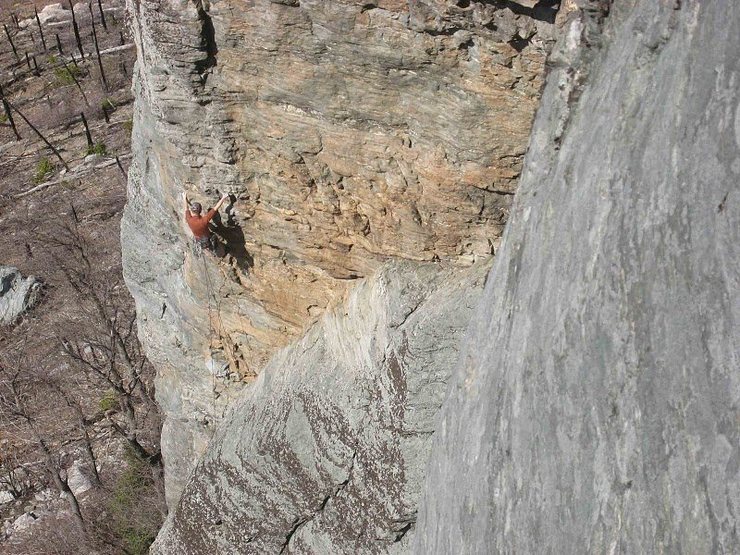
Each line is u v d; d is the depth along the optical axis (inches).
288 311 596.1
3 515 1105.4
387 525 515.2
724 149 232.4
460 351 435.2
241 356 659.4
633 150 278.8
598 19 330.3
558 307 301.6
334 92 462.3
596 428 267.0
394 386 500.1
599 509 258.5
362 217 508.4
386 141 464.4
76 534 1004.6
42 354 1272.1
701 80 250.2
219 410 711.1
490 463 335.3
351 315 537.6
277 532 597.0
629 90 294.8
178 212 594.6
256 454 600.1
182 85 503.8
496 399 343.9
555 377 294.5
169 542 680.4
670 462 231.3
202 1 467.2
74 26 2090.3
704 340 226.1
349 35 433.4
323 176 503.2
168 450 810.8
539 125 364.2
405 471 501.4
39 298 1369.3
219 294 627.2
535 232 344.8
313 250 544.1
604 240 280.2
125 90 1982.0
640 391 249.1
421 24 402.0
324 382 557.0
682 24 271.7
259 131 506.6
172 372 748.0
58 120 1926.7
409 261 503.2
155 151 581.6
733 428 211.5
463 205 456.8
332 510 557.0
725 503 209.8
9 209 1670.8
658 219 254.4
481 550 329.4
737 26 239.6
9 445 1168.8
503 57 390.3
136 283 718.5
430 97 431.5
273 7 448.1
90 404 1191.6
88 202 1611.7
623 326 261.7
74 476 1101.1
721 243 226.4
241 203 550.0
